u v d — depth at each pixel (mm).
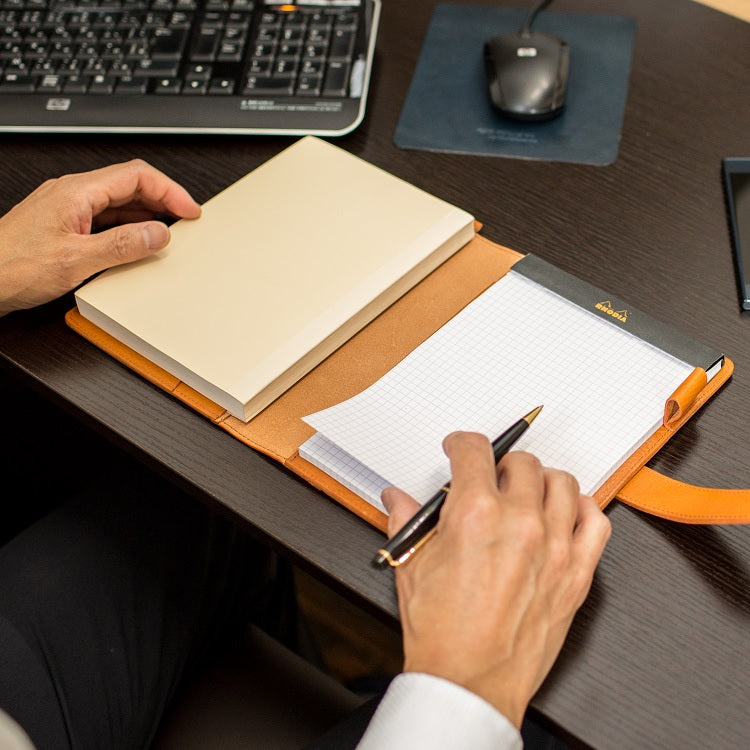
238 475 602
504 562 492
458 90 876
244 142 837
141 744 757
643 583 546
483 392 616
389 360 651
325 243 699
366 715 725
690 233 742
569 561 519
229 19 878
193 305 659
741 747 483
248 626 867
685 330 674
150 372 651
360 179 751
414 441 586
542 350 640
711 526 571
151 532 845
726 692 502
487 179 794
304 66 848
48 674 728
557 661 517
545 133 831
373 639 1229
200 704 801
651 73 877
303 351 628
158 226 675
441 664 477
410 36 937
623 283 707
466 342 646
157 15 881
